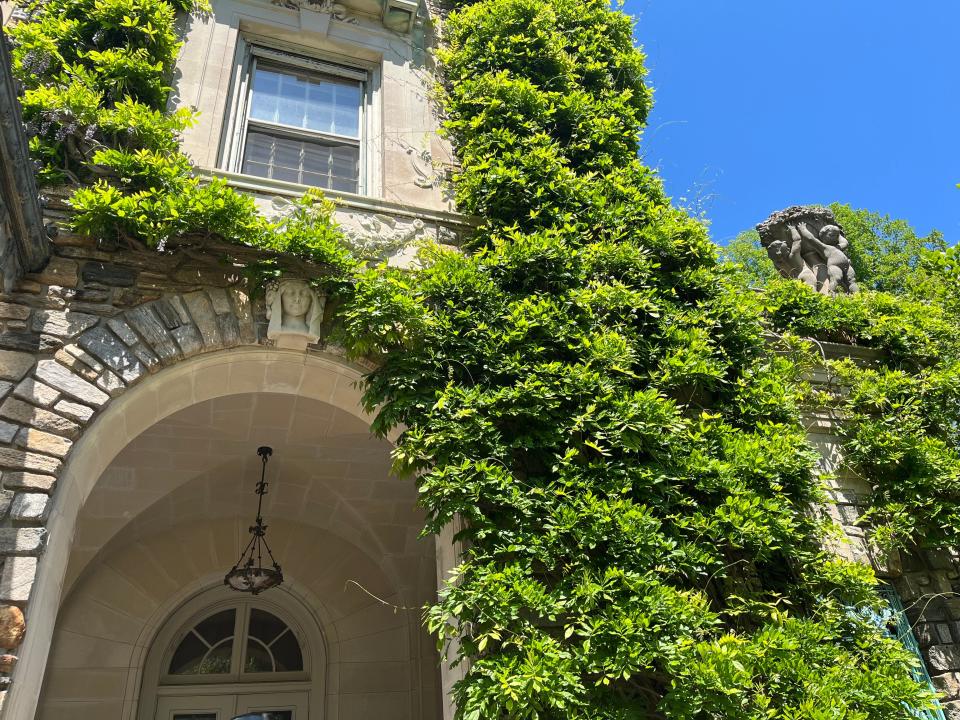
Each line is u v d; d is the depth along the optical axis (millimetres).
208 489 7363
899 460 5586
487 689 3420
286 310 4594
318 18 6855
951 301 6566
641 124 7105
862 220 16516
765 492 4738
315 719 7172
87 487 4117
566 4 7605
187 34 6145
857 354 6434
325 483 7543
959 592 5332
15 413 3852
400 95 6641
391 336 4570
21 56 5035
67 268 4414
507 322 4891
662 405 4574
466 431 4219
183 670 7168
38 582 3504
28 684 3400
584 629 3627
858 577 4590
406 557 7984
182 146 5469
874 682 4020
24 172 3686
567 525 3955
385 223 5559
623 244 5562
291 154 6211
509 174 5734
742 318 5629
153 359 4316
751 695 3844
